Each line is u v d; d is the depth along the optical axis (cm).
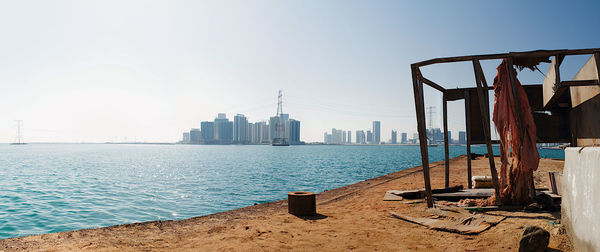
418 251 466
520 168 686
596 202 345
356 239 536
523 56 656
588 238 366
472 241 498
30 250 468
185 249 488
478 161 2939
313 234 575
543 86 884
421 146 758
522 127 684
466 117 1021
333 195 1144
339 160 6669
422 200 878
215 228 630
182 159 7550
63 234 563
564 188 480
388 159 7106
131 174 3381
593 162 359
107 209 1382
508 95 702
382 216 716
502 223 577
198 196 1753
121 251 473
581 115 776
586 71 686
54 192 1972
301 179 2689
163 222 688
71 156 9031
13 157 8162
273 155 10256
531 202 693
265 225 652
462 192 898
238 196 1747
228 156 9562
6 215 1277
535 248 412
